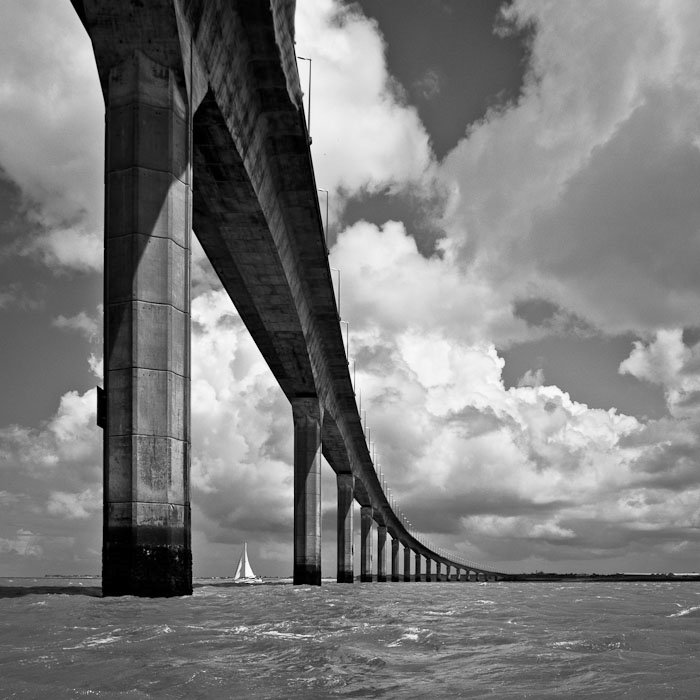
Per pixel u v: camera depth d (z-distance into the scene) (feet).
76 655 26.16
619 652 30.22
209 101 83.82
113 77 67.51
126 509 61.77
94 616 42.45
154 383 63.36
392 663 25.84
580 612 63.52
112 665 23.73
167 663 24.18
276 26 87.66
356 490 361.10
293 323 151.23
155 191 65.98
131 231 64.75
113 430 62.80
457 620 48.67
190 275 69.15
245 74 92.32
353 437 281.13
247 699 18.81
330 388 214.48
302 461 191.83
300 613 49.19
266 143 108.27
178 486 64.18
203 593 84.23
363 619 46.19
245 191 104.83
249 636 32.86
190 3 69.87
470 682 21.94
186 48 69.62
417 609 61.93
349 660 25.95
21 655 26.07
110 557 61.82
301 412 192.13
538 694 19.77
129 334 63.36
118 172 66.13
